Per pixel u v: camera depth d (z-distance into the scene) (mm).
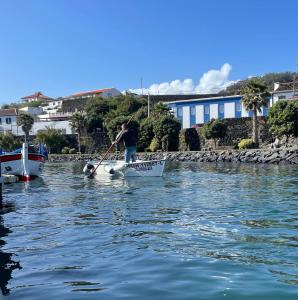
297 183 18266
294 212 10367
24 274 5797
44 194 15672
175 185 18172
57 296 4918
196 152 49875
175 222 9281
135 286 5172
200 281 5266
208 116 65562
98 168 25031
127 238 7793
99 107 81500
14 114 86438
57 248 7215
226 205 11781
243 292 4836
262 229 8320
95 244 7418
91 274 5723
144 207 11695
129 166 23062
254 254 6492
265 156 42094
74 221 9727
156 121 58094
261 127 51312
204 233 8062
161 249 6922
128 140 23031
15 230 8828
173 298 4730
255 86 49219
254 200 12734
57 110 103188
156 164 22953
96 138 69000
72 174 27875
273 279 5281
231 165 37188
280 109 43719
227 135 54469
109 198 13953
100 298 4812
